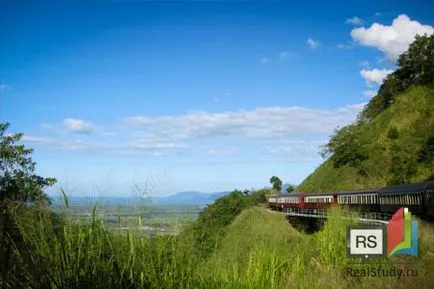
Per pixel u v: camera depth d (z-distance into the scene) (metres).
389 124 95.06
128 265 4.81
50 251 4.58
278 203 65.00
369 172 86.06
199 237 5.71
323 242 13.07
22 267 4.40
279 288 7.66
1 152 19.50
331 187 92.31
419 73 108.50
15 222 4.43
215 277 6.13
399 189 35.69
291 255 10.63
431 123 88.19
